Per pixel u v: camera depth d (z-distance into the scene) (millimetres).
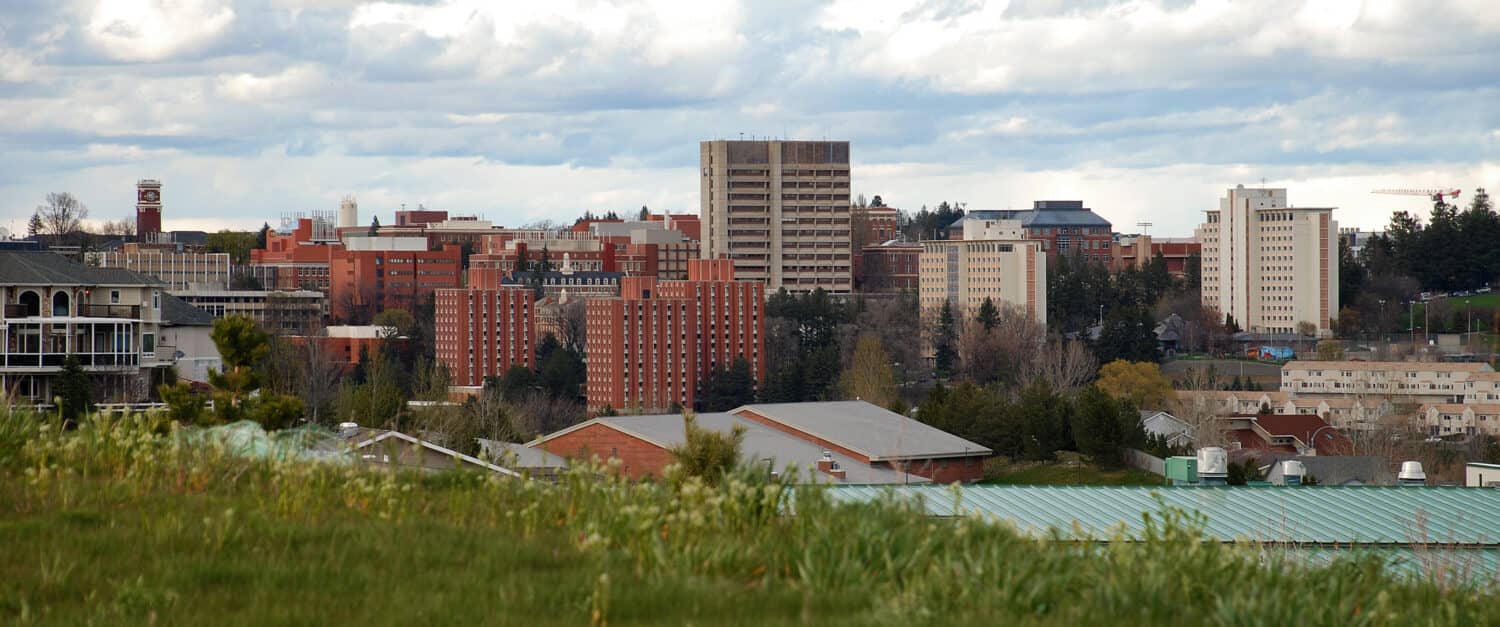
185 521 19469
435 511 21938
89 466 24297
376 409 84250
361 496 21797
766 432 94375
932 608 15844
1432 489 47781
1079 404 118500
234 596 16156
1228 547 19391
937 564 17156
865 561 17641
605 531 19094
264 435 29438
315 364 146125
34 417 27250
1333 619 16734
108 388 90625
